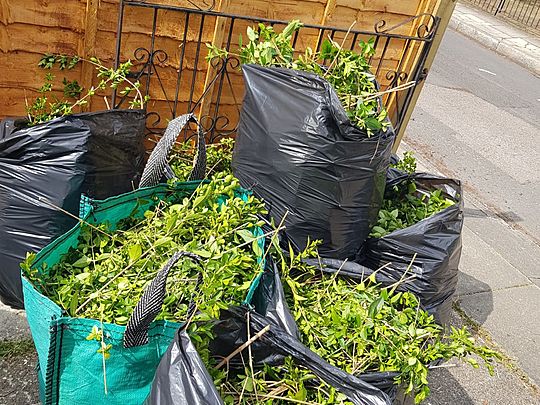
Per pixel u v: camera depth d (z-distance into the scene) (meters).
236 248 1.85
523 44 9.48
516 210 4.37
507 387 2.67
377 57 3.16
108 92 2.74
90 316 1.66
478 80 7.38
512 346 2.93
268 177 2.20
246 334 1.74
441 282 2.41
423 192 2.80
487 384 2.65
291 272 2.22
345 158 2.08
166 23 2.62
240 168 2.30
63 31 2.51
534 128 6.12
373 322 1.90
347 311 1.94
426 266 2.34
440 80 7.00
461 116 5.96
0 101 2.62
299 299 2.00
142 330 1.54
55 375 1.64
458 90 6.77
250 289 1.83
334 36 2.95
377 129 2.15
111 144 2.18
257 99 2.20
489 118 6.10
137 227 2.12
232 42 2.80
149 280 1.81
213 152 2.74
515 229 4.09
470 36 9.85
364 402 1.61
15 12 2.40
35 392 2.07
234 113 3.04
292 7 2.79
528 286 3.43
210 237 1.92
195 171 2.19
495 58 8.82
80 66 2.63
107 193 2.24
